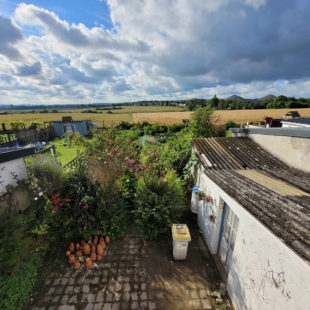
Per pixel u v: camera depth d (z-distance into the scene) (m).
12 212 3.97
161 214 4.67
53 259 4.02
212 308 3.09
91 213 4.64
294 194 2.88
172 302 3.19
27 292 3.22
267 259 2.26
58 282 3.51
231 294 3.15
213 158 5.15
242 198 2.71
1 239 3.21
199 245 4.57
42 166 4.67
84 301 3.18
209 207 4.43
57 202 4.25
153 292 3.36
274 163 4.91
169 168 7.14
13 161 4.29
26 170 4.73
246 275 2.71
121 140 8.09
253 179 3.69
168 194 5.07
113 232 4.72
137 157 7.61
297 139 4.47
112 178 5.25
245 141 6.38
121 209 5.10
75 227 4.50
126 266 3.91
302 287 1.74
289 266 1.90
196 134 12.12
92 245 4.34
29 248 3.86
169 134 21.86
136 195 5.27
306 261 1.53
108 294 3.30
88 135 23.30
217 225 4.00
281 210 2.32
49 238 4.26
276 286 2.09
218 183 3.50
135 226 5.27
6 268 3.24
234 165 4.78
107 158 6.04
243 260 2.80
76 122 22.83
